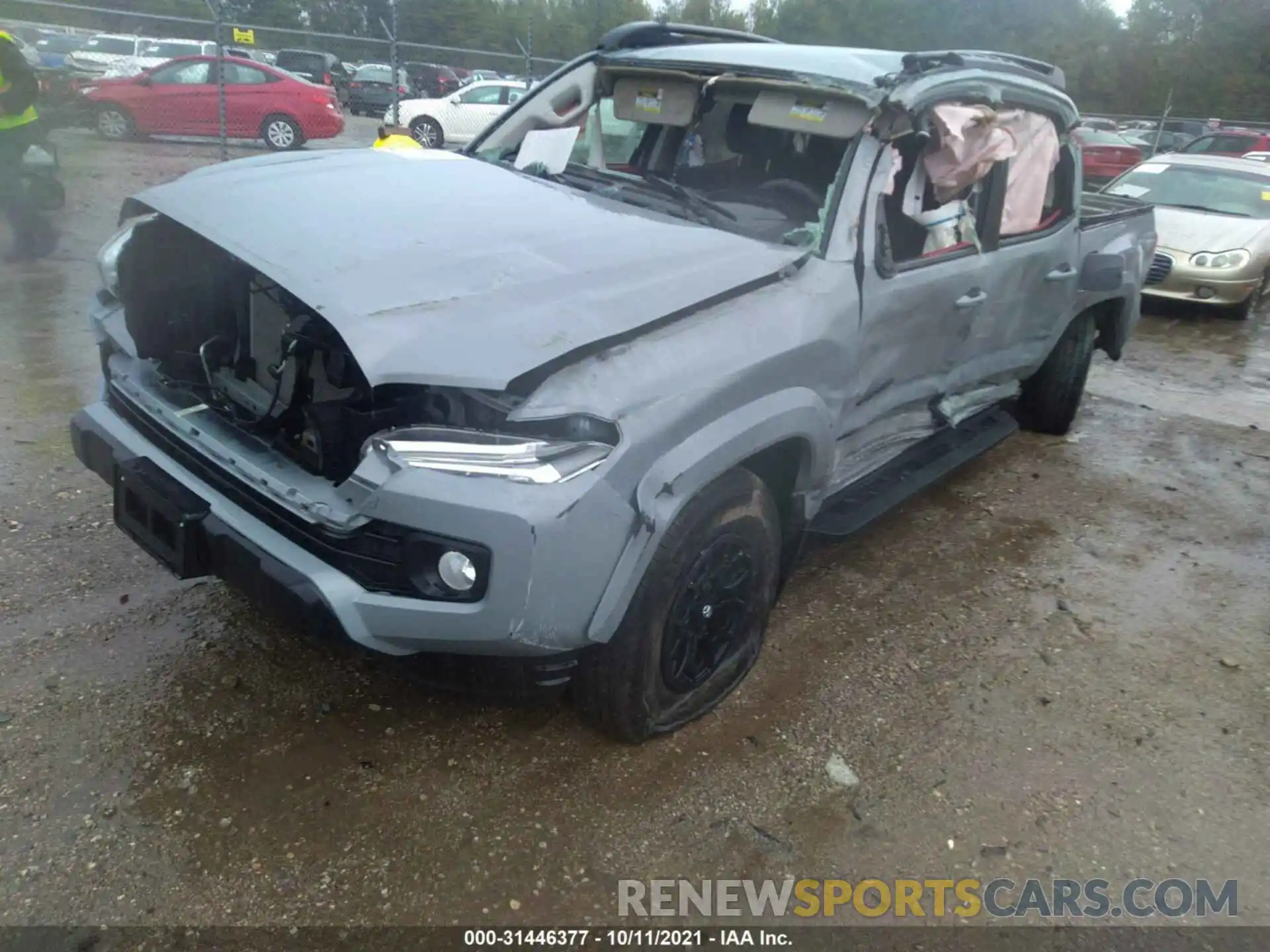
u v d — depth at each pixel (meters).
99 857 2.40
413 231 2.85
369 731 2.92
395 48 11.30
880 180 3.33
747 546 2.95
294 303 2.60
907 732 3.18
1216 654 3.81
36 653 3.09
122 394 3.07
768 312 2.89
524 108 4.41
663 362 2.55
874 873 2.62
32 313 6.68
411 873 2.46
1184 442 6.21
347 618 2.37
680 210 3.56
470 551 2.27
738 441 2.68
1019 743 3.18
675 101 3.94
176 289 2.93
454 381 2.25
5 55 8.02
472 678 2.54
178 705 2.94
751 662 3.22
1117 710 3.39
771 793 2.85
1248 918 2.58
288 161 3.53
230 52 20.67
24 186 8.43
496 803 2.70
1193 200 10.60
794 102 3.53
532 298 2.56
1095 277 4.74
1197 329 9.73
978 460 5.59
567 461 2.32
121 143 15.22
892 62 3.79
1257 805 3.00
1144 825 2.88
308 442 2.59
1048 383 5.71
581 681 2.73
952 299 3.71
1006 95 3.93
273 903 2.34
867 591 4.04
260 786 2.67
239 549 2.50
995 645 3.72
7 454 4.35
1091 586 4.26
